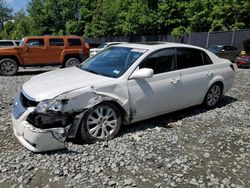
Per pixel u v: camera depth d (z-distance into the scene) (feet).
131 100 15.78
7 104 22.53
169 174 12.30
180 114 20.07
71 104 13.70
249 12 86.38
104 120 15.02
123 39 113.91
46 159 12.98
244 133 16.99
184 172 12.49
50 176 11.84
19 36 164.45
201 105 21.38
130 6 110.52
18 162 12.73
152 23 102.83
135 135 15.96
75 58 47.32
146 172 12.39
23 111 13.44
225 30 86.53
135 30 106.22
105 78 15.34
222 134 16.72
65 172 12.06
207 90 20.45
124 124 16.26
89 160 13.05
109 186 11.32
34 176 11.82
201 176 12.24
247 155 14.21
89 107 14.21
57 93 13.53
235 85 32.37
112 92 14.99
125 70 15.88
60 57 46.24
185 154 14.06
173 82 17.71
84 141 14.62
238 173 12.58
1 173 11.97
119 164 12.88
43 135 12.92
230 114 20.44
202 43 86.99
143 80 16.29
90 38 127.54
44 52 44.93
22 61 43.73
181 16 100.42
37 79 16.01
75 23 130.41
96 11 124.67
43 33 140.36
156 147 14.65
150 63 16.80
